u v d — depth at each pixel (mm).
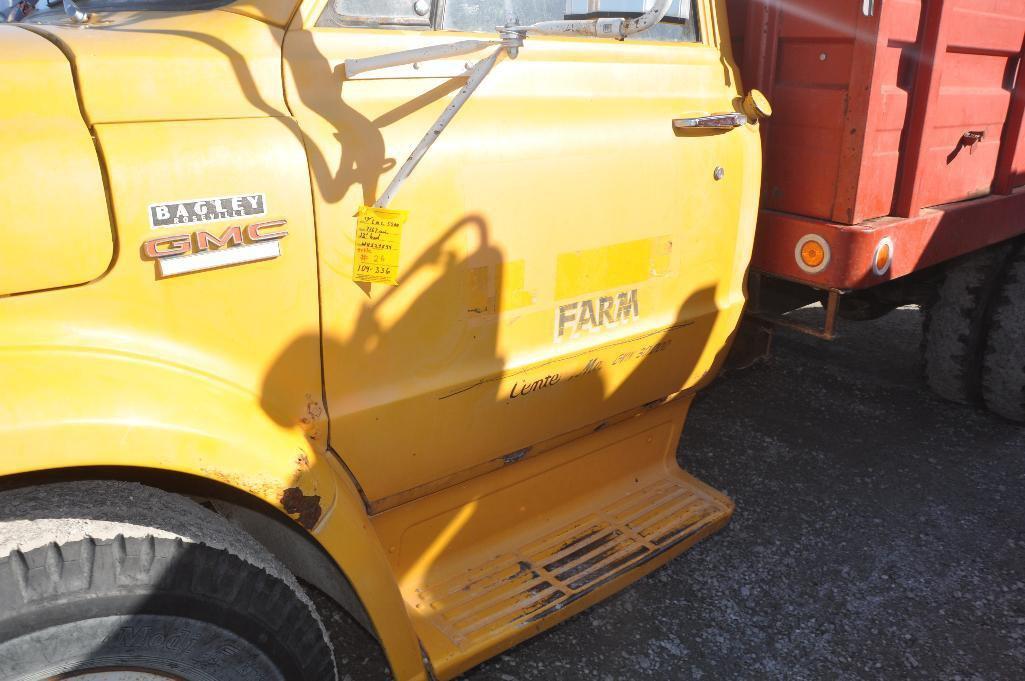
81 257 1409
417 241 1806
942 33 2525
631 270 2270
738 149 2465
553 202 2027
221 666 1506
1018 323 3418
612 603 2578
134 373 1450
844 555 2840
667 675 2303
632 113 2184
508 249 1972
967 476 3352
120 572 1365
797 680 2297
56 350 1389
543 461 2498
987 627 2514
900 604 2604
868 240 2492
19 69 1397
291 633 1583
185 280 1520
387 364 1839
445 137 1820
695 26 2410
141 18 1820
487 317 1983
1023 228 3412
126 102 1466
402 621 1837
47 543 1337
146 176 1442
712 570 2746
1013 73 3127
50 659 1335
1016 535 2967
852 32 2354
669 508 2768
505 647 2172
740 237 2578
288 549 1922
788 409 3918
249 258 1570
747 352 3127
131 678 1423
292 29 1672
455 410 2002
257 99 1601
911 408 3939
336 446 1815
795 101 2564
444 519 2303
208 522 1569
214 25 1635
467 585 2318
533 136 1970
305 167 1615
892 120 2545
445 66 1852
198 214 1499
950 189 2945
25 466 1297
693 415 3850
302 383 1722
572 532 2592
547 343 2137
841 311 3805
